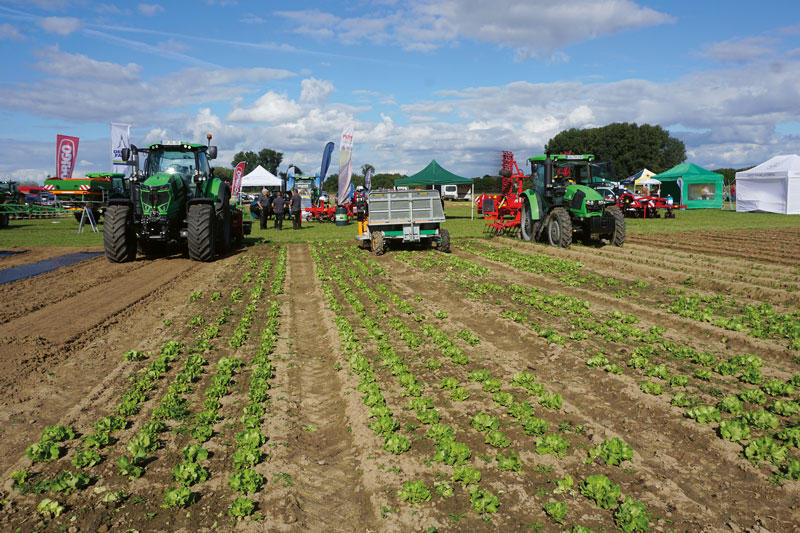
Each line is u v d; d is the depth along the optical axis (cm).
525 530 329
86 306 948
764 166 3359
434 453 424
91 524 344
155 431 461
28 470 406
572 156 1698
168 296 1045
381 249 1587
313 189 3469
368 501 370
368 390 539
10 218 3547
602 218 1575
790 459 395
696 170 3809
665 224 2492
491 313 860
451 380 556
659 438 440
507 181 2192
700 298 933
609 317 824
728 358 624
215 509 360
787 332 686
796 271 1159
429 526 337
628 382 551
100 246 1877
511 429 461
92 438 439
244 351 702
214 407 514
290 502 368
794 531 321
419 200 1595
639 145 8050
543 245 1717
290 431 472
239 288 1129
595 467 400
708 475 385
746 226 2323
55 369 624
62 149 2664
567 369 605
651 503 354
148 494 378
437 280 1183
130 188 1458
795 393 511
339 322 798
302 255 1680
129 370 620
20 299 1003
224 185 1622
